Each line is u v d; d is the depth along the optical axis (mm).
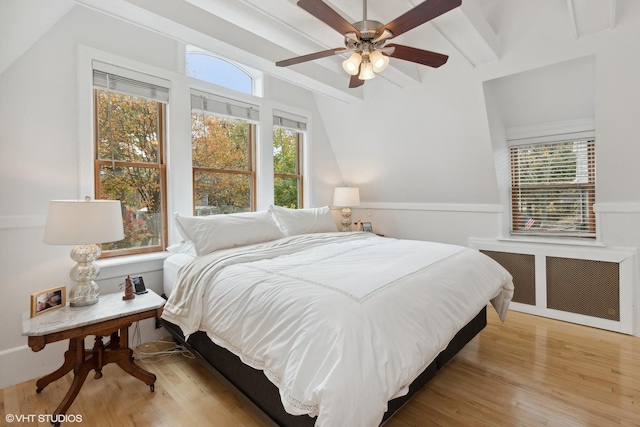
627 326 2693
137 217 2646
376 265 1970
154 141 2736
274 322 1436
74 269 1939
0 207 1939
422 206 4168
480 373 2098
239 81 3430
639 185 2549
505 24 2527
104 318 1764
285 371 1264
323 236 2982
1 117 1933
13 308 1995
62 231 1727
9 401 1828
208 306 1823
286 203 4004
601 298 2828
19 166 2002
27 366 2035
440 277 1867
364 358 1174
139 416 1703
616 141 2486
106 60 2359
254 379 1607
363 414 1082
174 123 2771
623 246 2709
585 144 3051
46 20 1942
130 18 2002
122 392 1922
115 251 2535
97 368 1877
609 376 2045
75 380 1764
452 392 1896
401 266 1931
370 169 4383
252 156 3541
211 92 3064
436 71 2979
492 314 3250
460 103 3055
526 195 3473
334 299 1397
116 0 1805
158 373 2139
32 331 1573
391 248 2520
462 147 3355
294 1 1890
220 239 2537
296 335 1316
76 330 1685
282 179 3951
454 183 3715
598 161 2631
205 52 3115
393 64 2775
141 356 2355
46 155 2105
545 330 2809
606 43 2223
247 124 3494
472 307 1902
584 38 2281
